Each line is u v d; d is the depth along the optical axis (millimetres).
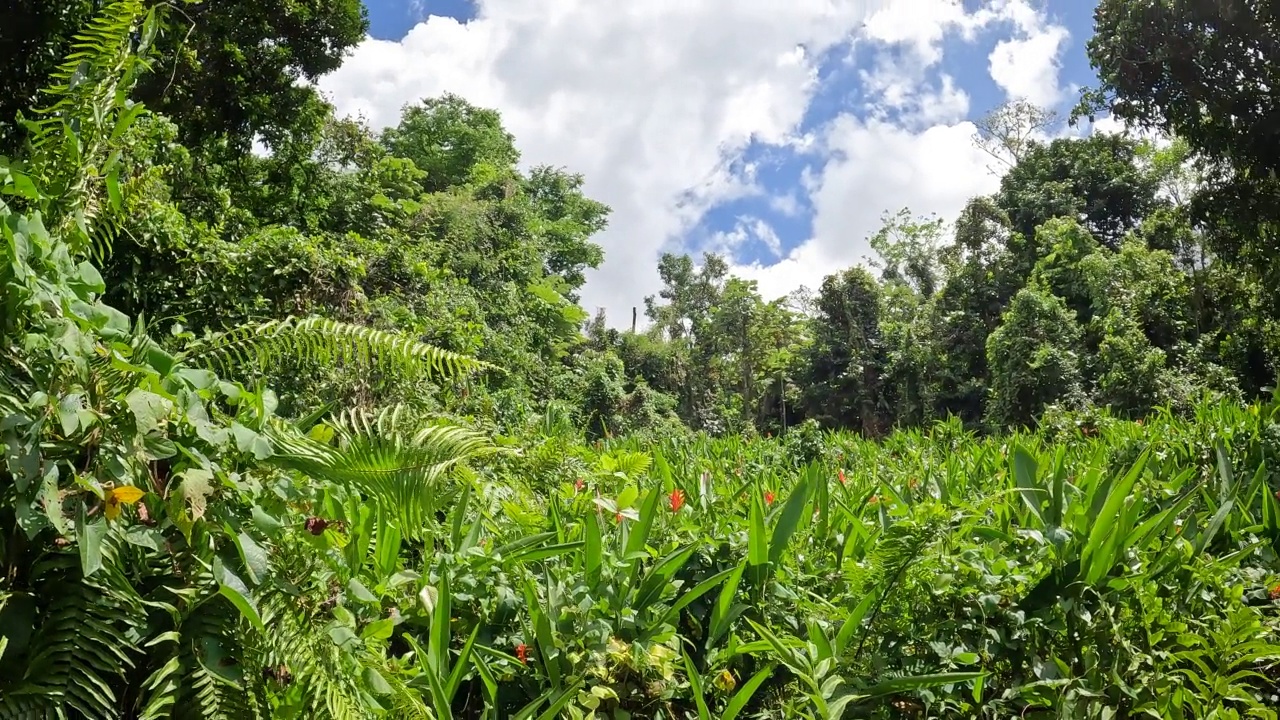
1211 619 2312
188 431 1196
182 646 1122
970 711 2082
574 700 1789
